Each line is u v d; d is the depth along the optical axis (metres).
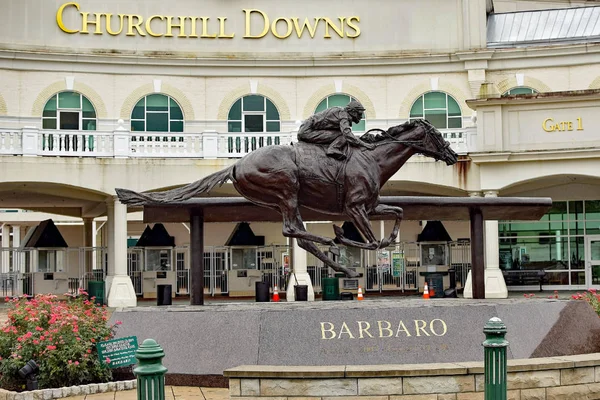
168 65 41.03
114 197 33.72
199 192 17.00
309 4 41.97
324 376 12.89
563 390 13.70
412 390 13.00
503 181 34.50
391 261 40.25
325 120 16.50
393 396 12.96
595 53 40.81
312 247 16.95
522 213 19.28
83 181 33.34
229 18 41.59
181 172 34.25
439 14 42.22
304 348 14.90
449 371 13.08
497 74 41.72
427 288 31.52
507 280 39.72
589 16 43.84
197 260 18.20
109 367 15.41
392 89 41.88
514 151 34.09
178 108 41.19
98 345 15.30
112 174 33.62
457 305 15.74
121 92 40.69
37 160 32.84
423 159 34.97
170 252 39.47
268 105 41.66
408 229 45.69
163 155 34.47
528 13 45.06
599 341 16.38
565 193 39.47
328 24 41.88
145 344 10.36
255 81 41.56
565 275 40.00
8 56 39.28
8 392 14.28
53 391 14.44
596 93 33.50
